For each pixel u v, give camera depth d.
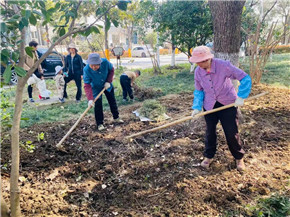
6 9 2.17
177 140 4.44
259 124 4.88
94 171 3.65
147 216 2.77
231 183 3.21
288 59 14.88
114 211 2.88
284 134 4.43
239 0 4.41
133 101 7.17
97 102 4.92
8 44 2.09
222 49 4.71
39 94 7.98
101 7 2.76
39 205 2.89
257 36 8.41
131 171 3.61
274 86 7.99
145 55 29.64
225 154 3.85
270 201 2.80
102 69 4.72
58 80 7.32
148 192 3.17
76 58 7.13
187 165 3.69
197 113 3.37
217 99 3.23
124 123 5.41
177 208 2.85
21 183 3.33
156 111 5.55
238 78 3.05
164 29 11.77
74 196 3.12
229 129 3.24
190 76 10.88
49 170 3.65
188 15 10.59
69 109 6.61
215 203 2.91
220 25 4.61
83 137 4.71
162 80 10.24
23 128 5.22
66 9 2.57
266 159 3.72
